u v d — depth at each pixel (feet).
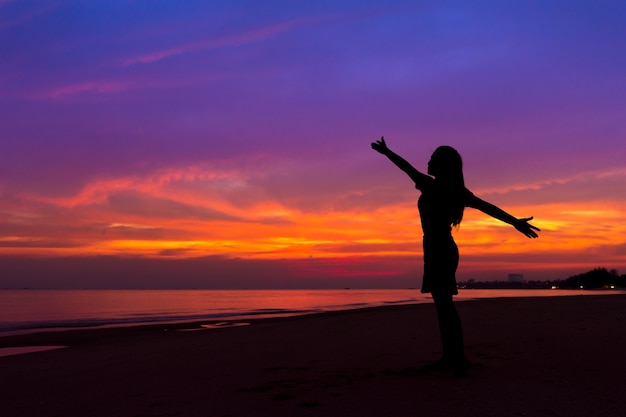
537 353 15.92
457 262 12.72
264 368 16.01
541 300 54.75
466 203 12.29
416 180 12.32
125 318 81.82
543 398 9.81
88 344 33.32
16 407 12.04
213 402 11.05
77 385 15.03
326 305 127.85
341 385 12.11
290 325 35.60
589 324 25.44
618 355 14.97
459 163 12.51
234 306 139.95
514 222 11.99
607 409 8.94
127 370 17.78
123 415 10.31
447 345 13.05
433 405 9.50
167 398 11.90
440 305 12.62
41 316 98.32
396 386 11.49
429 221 12.51
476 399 9.84
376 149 12.66
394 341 21.80
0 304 191.62
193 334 35.24
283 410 9.77
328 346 21.29
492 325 26.23
